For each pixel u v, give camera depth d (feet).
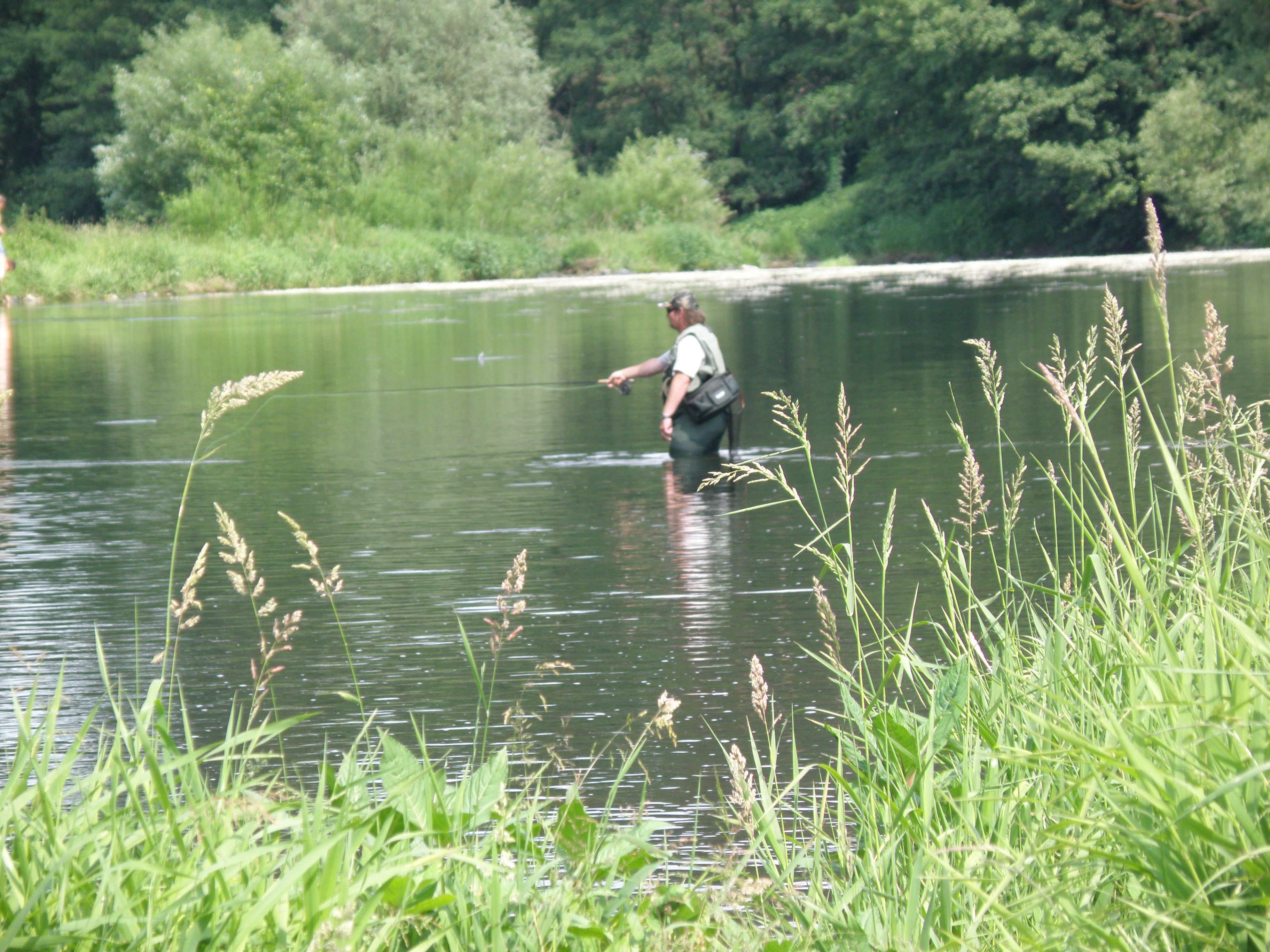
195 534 47.06
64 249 235.20
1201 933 13.06
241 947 12.62
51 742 15.67
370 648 31.99
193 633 33.88
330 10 388.78
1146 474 51.72
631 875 17.22
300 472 60.59
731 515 44.34
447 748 24.89
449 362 111.65
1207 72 300.61
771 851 19.15
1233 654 15.81
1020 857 14.88
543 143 409.90
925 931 14.69
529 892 15.03
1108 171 306.55
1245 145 285.23
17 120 492.95
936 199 368.48
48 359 118.62
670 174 339.36
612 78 482.69
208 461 64.39
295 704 27.84
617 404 83.56
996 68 335.67
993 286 194.49
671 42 488.85
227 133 293.84
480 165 314.55
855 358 102.22
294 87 298.97
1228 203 288.71
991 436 63.62
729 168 479.82
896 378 89.10
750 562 40.47
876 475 54.44
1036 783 17.31
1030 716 15.69
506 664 30.42
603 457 63.26
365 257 268.00
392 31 382.42
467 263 287.69
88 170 453.99
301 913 13.75
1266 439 21.31
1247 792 13.48
